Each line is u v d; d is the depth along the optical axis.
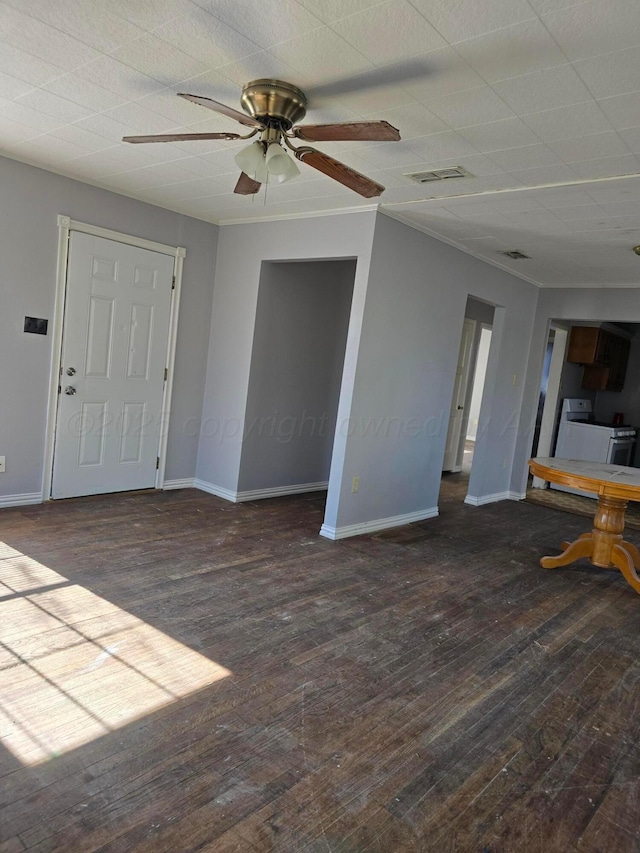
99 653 2.34
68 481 4.31
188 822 1.55
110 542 3.58
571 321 6.54
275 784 1.72
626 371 8.06
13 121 3.00
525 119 2.38
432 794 1.75
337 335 5.51
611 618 3.22
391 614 3.00
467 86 2.15
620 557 3.75
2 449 3.90
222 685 2.21
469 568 3.84
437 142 2.70
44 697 2.02
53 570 3.08
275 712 2.07
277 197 3.94
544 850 1.58
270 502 5.02
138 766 1.74
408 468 4.73
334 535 4.17
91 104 2.66
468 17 1.73
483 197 3.42
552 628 3.02
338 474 4.14
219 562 3.47
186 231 4.72
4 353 3.81
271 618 2.80
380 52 1.97
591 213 3.46
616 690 2.46
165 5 1.82
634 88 2.04
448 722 2.12
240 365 4.81
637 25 1.68
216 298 5.00
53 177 3.84
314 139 2.15
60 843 1.44
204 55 2.11
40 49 2.18
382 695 2.25
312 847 1.51
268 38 1.95
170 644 2.46
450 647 2.71
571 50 1.85
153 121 2.80
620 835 1.65
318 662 2.45
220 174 3.54
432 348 4.65
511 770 1.89
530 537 4.77
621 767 1.96
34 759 1.72
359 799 1.70
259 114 2.28
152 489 4.90
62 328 4.07
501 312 5.53
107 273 4.25
